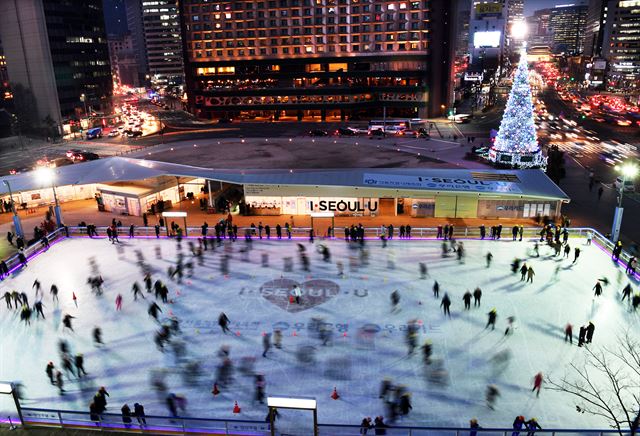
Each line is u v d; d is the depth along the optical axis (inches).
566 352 1023.6
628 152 3248.0
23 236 1758.1
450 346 1053.8
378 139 3754.9
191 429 817.5
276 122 5064.0
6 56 5078.7
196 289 1355.8
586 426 818.8
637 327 1114.1
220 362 1014.4
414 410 859.4
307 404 696.4
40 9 4916.3
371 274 1423.5
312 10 5118.1
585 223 1855.3
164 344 1087.6
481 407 866.8
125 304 1279.5
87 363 1023.6
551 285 1331.2
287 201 1998.0
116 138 4399.6
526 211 1889.8
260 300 1280.8
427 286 1337.4
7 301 1261.1
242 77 5378.9
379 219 1930.4
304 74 5246.1
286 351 1047.6
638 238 1710.1
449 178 1974.7
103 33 6397.6
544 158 2391.7
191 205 2196.1
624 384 918.4
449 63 5142.7
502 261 1499.8
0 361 1039.6
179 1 5349.4
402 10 4921.3
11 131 4746.6
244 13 5231.3
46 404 899.4
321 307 1235.9
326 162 2888.8
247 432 810.8
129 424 815.7
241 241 1731.1
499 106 6274.6
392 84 5167.3
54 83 5132.9
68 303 1295.5
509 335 1090.1
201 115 5536.4
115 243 1749.5
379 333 1109.7
